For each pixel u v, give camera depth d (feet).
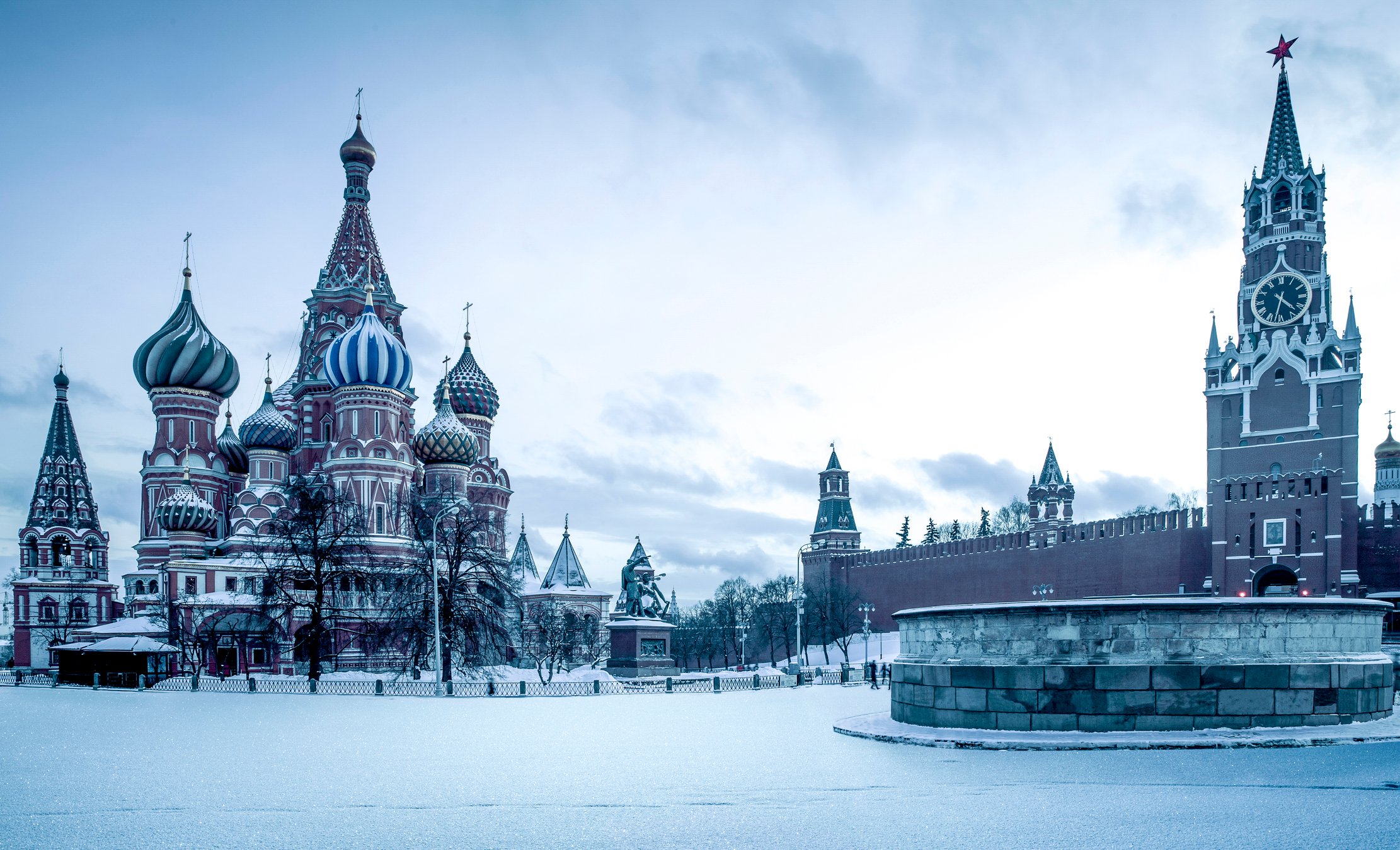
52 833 44.65
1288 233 344.90
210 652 249.34
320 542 220.43
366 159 358.64
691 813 47.88
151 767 67.77
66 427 389.19
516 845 41.42
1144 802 48.06
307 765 68.23
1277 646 76.07
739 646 476.95
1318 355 328.70
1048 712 77.30
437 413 329.52
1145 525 349.20
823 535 567.59
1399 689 108.17
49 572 374.43
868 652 403.54
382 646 217.15
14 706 143.54
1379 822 42.73
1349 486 317.22
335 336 341.21
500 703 148.56
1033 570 379.55
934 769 61.46
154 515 319.27
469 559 216.74
